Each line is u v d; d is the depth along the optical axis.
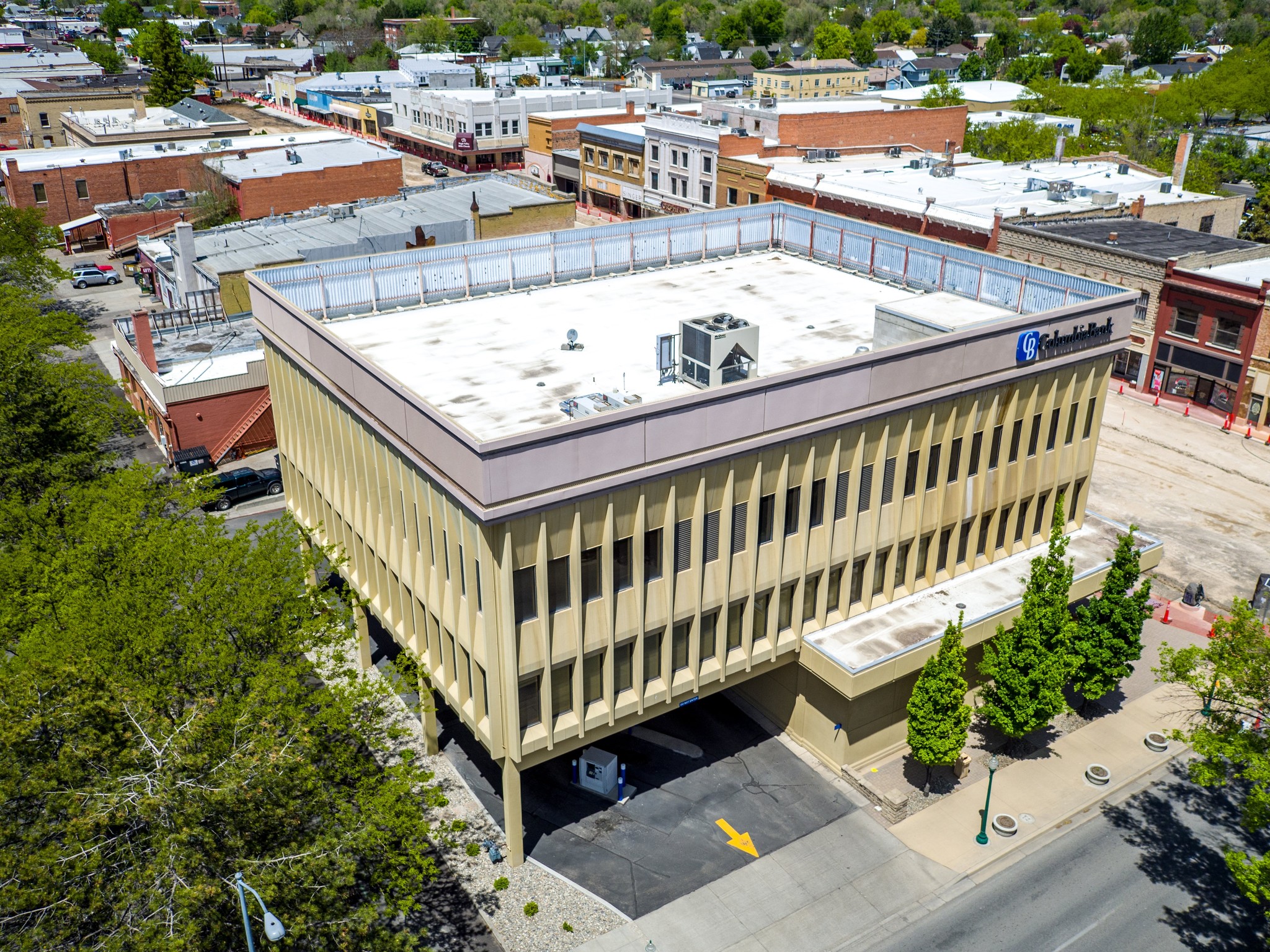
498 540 26.39
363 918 24.30
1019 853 31.77
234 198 94.56
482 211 81.12
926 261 44.91
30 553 33.12
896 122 97.38
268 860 22.92
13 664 25.80
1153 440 60.78
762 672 34.06
